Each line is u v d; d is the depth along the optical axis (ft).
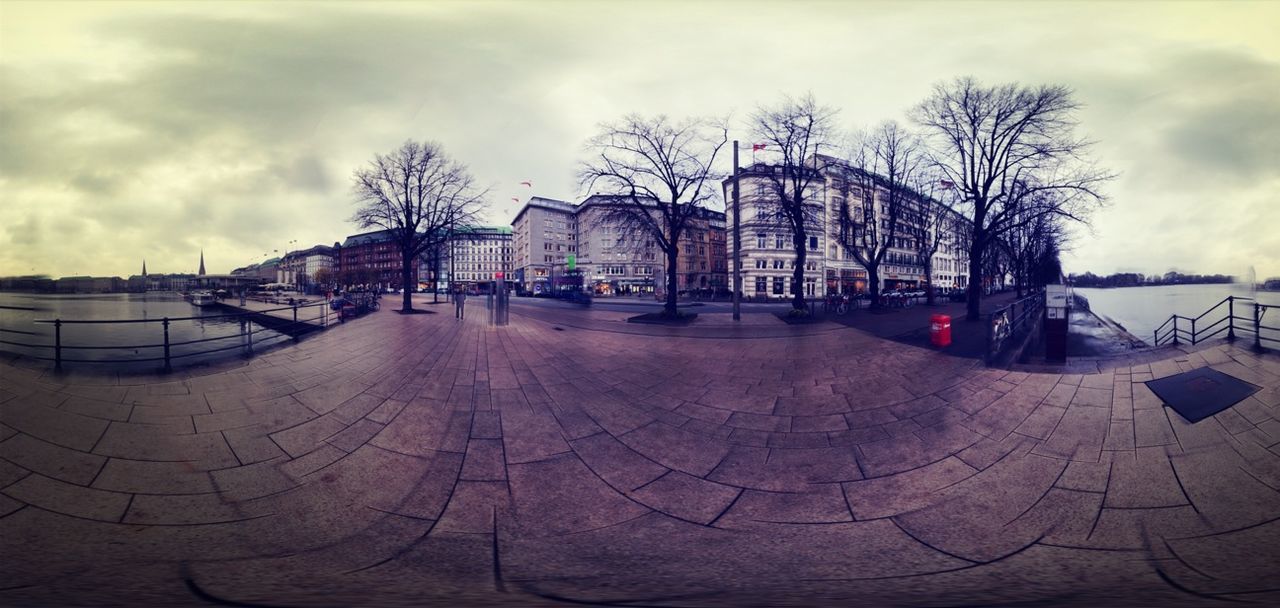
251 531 10.46
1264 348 25.04
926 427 16.24
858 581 9.20
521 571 9.41
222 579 8.99
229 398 18.45
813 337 40.01
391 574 9.27
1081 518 10.99
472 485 12.53
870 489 12.38
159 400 17.88
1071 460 13.61
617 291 209.77
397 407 17.99
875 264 80.18
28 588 8.61
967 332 42.55
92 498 11.32
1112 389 19.48
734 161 57.77
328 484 12.40
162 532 10.28
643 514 11.35
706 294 155.63
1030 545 10.14
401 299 140.97
